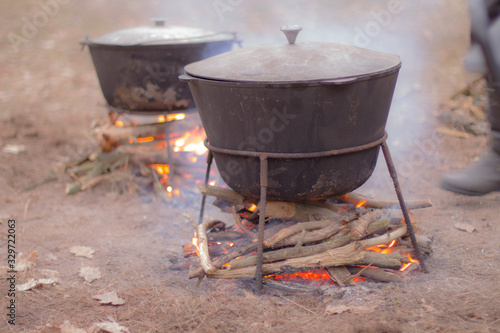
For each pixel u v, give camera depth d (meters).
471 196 3.06
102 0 8.78
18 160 3.52
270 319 2.39
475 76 4.71
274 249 2.57
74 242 2.84
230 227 2.78
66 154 3.58
